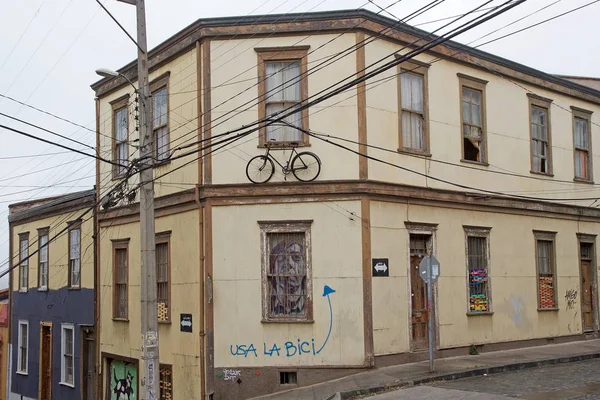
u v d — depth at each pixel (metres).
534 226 22.20
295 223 17.22
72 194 25.30
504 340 20.53
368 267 17.02
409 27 18.52
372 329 16.89
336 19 17.50
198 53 18.12
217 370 17.00
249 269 17.22
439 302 18.80
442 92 19.62
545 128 23.14
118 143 22.55
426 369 16.59
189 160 18.41
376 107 17.73
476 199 20.16
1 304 31.69
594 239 24.62
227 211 17.42
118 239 22.12
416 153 18.58
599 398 13.03
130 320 21.16
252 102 17.61
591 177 24.69
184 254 18.36
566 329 22.83
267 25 17.70
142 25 15.40
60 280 25.98
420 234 18.55
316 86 17.48
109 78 22.97
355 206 17.14
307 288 17.05
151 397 14.46
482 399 12.98
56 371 25.80
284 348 16.94
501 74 21.50
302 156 17.33
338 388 15.38
